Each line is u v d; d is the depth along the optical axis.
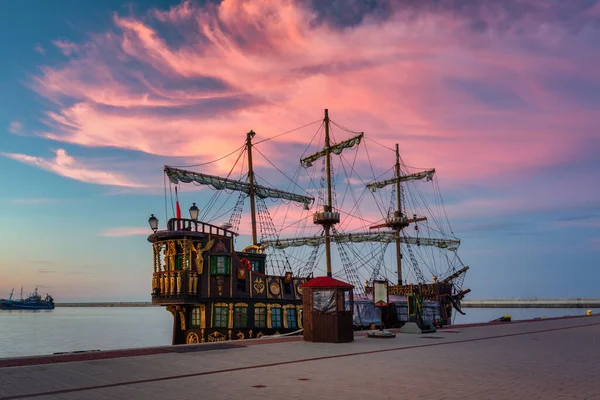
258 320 37.56
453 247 81.50
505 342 25.50
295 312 39.94
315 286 25.27
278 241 70.81
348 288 25.39
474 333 32.41
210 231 37.25
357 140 58.12
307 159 63.06
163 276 35.47
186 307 36.56
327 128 60.97
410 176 79.62
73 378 13.56
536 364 16.70
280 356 18.75
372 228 79.81
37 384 12.66
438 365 16.38
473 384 12.73
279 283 39.69
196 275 35.16
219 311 35.81
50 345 78.75
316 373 14.55
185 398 10.97
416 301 33.91
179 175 46.09
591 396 11.25
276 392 11.63
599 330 35.78
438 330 35.62
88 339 91.75
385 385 12.55
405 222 76.00
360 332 31.44
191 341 36.12
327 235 59.16
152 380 13.29
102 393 11.54
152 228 36.53
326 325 24.67
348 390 11.88
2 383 12.78
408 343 24.61
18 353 66.50
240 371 14.92
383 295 29.98
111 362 16.72
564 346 23.38
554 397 11.12
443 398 10.98
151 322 182.38
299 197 60.56
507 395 11.33
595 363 17.03
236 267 37.22
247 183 52.31
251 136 52.56
